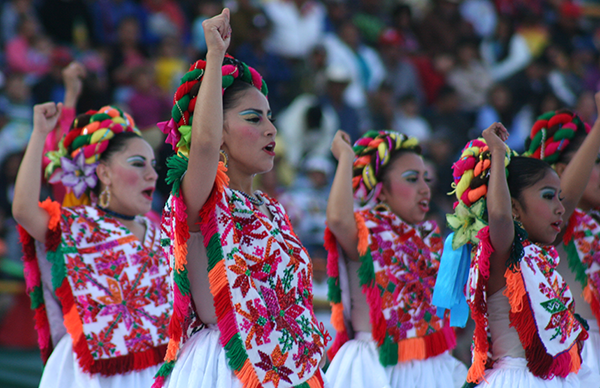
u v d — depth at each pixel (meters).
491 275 10.13
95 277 12.31
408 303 12.71
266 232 8.68
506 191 9.64
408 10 39.72
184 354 8.70
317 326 9.09
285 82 33.50
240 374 8.23
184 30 36.19
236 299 8.33
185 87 8.48
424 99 37.84
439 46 40.00
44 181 16.72
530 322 9.84
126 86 31.22
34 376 19.31
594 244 12.83
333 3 38.12
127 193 12.89
